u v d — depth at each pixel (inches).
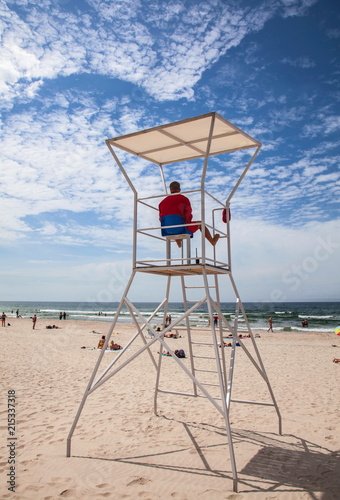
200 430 207.3
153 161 225.5
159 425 215.9
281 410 256.5
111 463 158.4
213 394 309.7
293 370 458.6
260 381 376.5
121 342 855.7
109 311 3727.9
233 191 198.7
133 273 179.0
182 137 186.9
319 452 173.3
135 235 179.5
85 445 181.5
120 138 179.3
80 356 575.2
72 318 2405.3
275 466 156.2
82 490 131.6
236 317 184.9
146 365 479.5
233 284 195.0
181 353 562.9
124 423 219.8
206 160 159.0
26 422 221.9
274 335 1157.7
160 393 307.6
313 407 265.3
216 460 162.9
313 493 130.2
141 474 146.7
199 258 159.8
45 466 154.0
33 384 343.9
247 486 136.5
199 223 161.9
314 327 1691.7
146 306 5546.3
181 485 136.7
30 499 124.1
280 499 125.5
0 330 1221.7
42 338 935.7
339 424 221.0
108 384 348.5
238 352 655.1
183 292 227.3
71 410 251.0
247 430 208.2
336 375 418.9
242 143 196.9
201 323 1776.6
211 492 131.0
